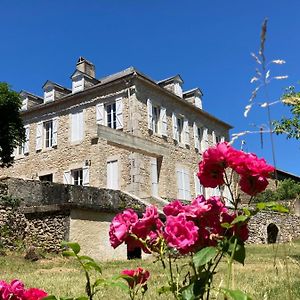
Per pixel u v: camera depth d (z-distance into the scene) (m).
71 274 8.05
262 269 7.86
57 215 12.20
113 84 20.09
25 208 12.73
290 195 21.33
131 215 1.82
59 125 21.97
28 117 23.44
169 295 4.42
